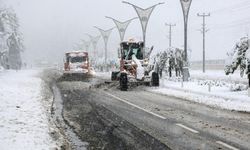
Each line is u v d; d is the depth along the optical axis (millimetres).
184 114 13805
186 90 22719
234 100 17484
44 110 14516
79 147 8977
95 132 10719
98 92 23609
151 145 9047
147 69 26891
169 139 9688
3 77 44406
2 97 18688
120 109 15406
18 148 8258
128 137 9984
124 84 24688
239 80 32406
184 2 28625
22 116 12672
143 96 20578
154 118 12984
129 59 29297
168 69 34562
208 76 41562
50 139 9422
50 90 25266
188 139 9664
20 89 24375
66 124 12125
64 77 42719
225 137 9875
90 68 44375
